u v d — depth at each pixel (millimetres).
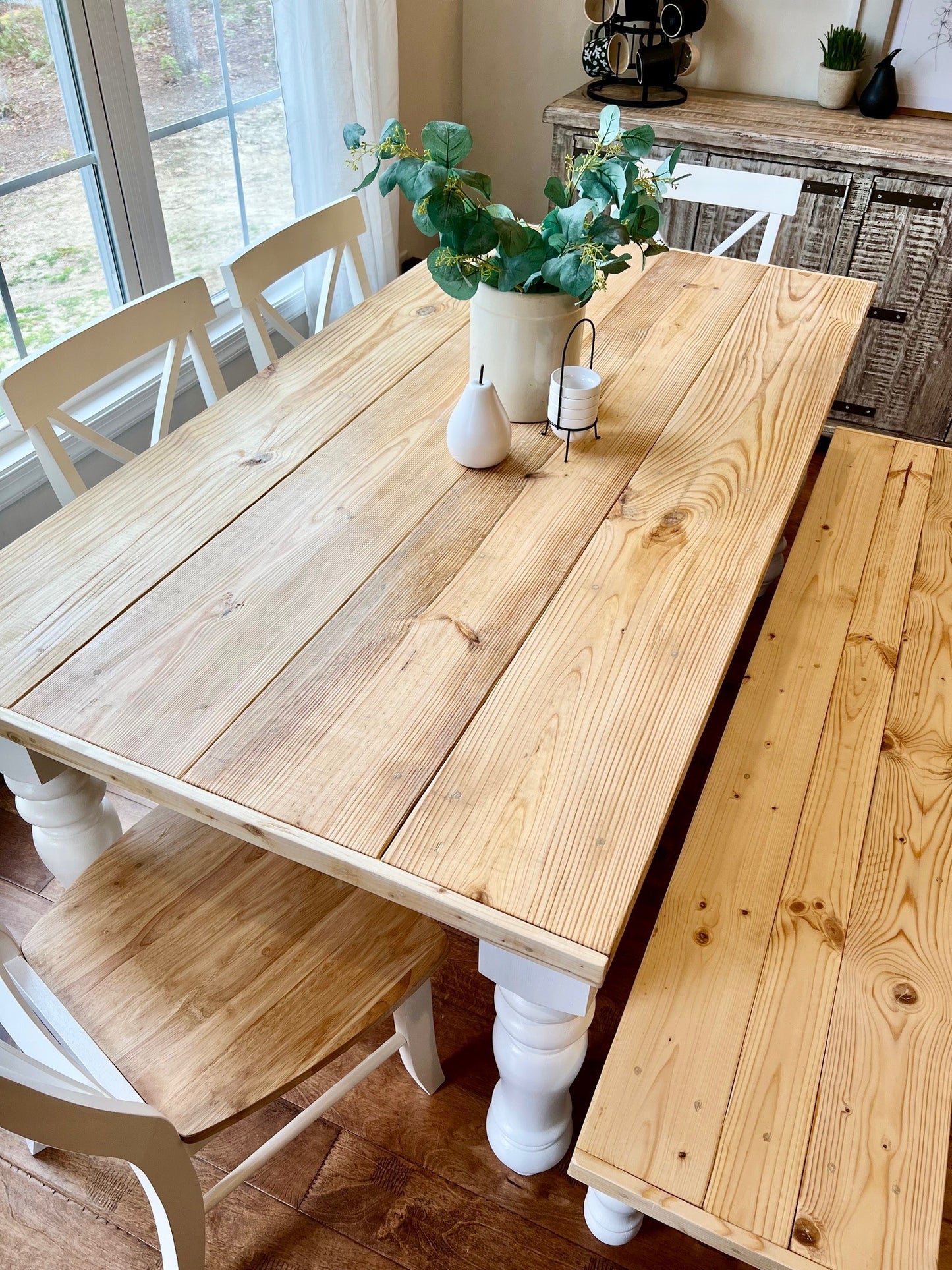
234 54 2445
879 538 1789
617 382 1668
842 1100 1011
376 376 1677
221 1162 1462
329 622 1180
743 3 2877
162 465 1454
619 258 1364
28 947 1209
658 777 1001
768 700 1467
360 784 991
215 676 1110
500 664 1122
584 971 867
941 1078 1027
